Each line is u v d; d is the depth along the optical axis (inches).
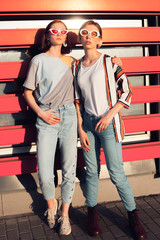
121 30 114.4
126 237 99.1
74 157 101.5
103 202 124.4
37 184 117.9
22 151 119.3
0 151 117.7
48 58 96.8
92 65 93.3
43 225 107.7
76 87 98.4
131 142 129.1
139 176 126.7
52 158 98.8
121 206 120.4
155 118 122.3
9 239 99.0
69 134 97.8
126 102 92.6
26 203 117.6
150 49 126.7
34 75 96.2
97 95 92.3
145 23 124.8
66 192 102.4
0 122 118.5
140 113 129.6
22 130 112.2
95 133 98.3
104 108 93.7
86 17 119.6
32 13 109.3
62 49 106.2
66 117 96.5
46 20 116.8
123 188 100.0
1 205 115.7
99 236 100.0
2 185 115.6
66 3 108.4
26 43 108.2
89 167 103.2
